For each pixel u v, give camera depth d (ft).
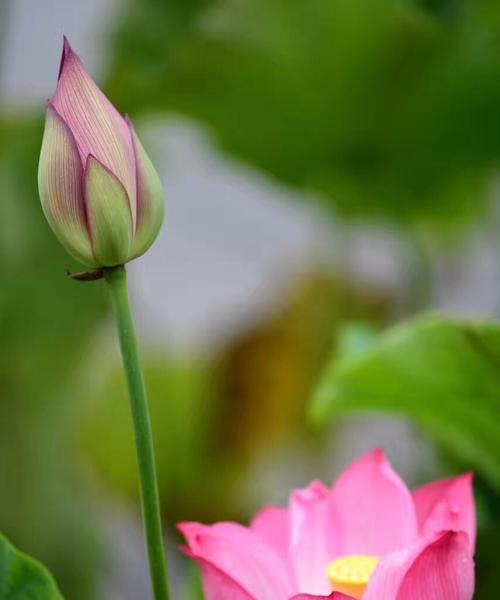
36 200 9.11
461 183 8.96
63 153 4.55
